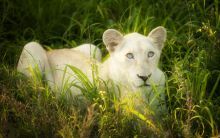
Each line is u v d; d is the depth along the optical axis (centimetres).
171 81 1174
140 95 1094
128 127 1069
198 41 1284
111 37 1112
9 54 1318
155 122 1098
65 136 1020
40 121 1074
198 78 1139
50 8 1473
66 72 1173
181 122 1076
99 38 1398
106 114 1064
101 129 1057
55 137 1065
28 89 1145
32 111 1080
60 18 1467
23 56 1212
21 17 1455
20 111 1084
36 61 1198
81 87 1151
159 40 1116
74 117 1041
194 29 1355
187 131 1050
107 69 1133
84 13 1460
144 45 1081
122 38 1106
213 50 1248
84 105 1153
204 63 1209
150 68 1071
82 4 1482
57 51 1253
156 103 1114
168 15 1412
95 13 1455
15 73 1184
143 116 1062
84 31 1363
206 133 1105
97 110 1071
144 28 1361
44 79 1213
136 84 1066
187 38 1314
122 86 1105
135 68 1066
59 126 1062
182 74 1143
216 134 1084
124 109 1079
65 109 1125
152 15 1424
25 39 1421
